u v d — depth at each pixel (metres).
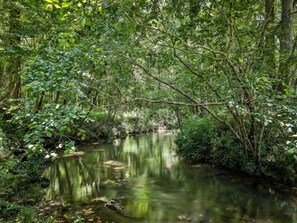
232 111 8.81
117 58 6.73
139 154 15.88
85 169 12.36
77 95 5.68
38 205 7.73
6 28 12.19
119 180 10.62
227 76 7.09
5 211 6.57
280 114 5.39
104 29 6.17
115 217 7.00
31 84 4.85
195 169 11.83
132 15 5.81
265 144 9.57
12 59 12.98
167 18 7.14
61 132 4.29
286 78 8.33
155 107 19.95
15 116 4.93
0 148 9.12
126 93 9.67
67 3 3.60
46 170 11.77
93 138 20.34
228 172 10.95
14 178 8.70
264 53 8.14
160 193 8.99
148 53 7.65
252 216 6.98
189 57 8.01
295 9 10.13
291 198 8.09
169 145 18.95
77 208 7.60
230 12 6.71
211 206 7.73
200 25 7.44
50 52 5.54
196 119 14.30
